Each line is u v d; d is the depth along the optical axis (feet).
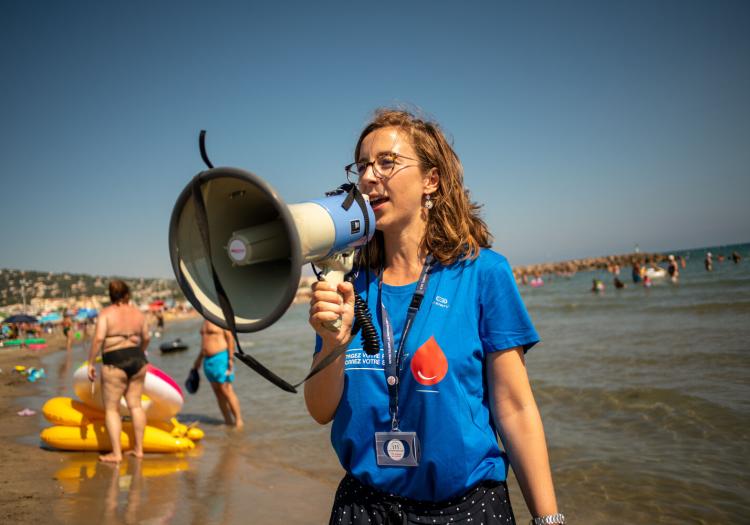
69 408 18.15
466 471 4.25
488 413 4.57
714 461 13.91
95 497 13.28
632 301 76.02
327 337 4.20
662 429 16.85
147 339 17.69
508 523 4.41
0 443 19.06
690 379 22.67
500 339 4.44
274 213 3.79
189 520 11.84
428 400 4.33
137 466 16.02
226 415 22.22
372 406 4.52
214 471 15.58
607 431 17.21
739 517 11.03
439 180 4.99
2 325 119.14
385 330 4.71
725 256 263.08
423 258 4.95
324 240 3.86
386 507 4.43
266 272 3.89
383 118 5.09
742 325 38.81
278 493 13.66
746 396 19.19
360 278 5.20
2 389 36.52
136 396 17.10
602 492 12.71
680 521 11.12
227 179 3.61
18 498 13.15
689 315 50.44
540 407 20.90
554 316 66.39
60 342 120.37
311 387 4.66
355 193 4.33
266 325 3.47
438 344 4.40
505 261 4.67
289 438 19.49
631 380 23.53
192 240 3.73
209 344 21.53
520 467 4.38
